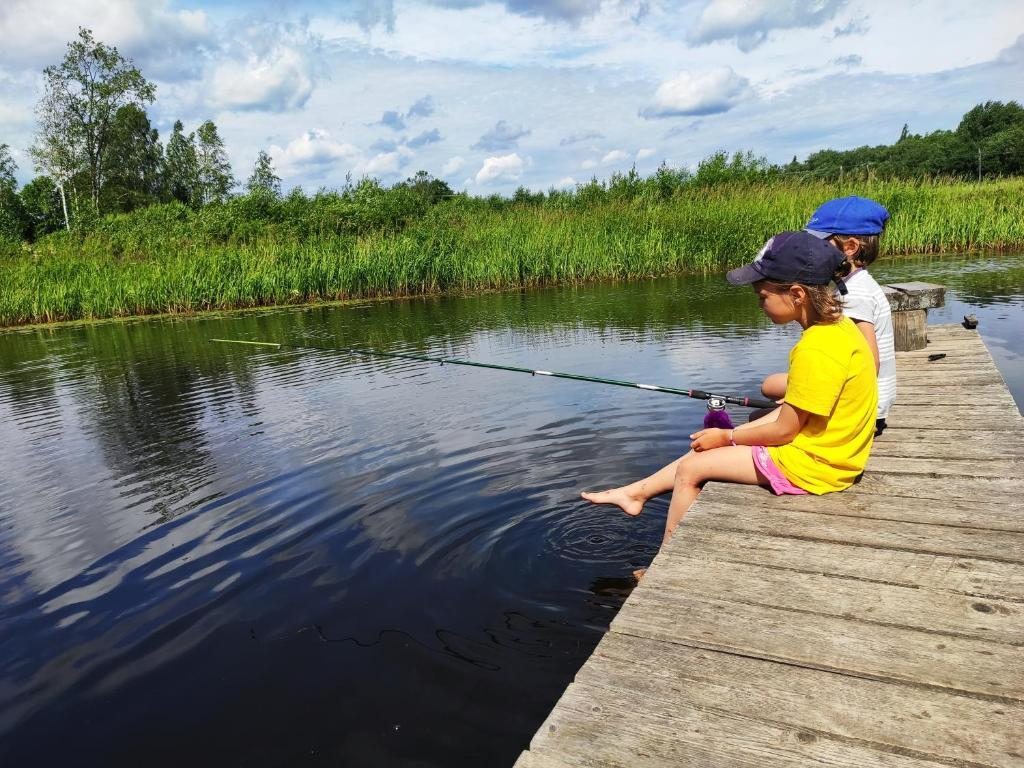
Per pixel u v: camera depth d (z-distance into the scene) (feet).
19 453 19.29
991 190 62.95
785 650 6.21
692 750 5.14
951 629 6.31
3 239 69.56
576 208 65.16
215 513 14.08
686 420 17.69
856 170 67.67
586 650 8.88
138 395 25.50
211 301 52.19
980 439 11.49
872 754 4.98
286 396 23.73
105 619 10.48
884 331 11.64
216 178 163.43
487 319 37.83
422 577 10.95
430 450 16.81
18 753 7.77
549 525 12.46
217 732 7.87
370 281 53.16
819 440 9.34
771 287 9.09
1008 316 28.66
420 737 7.53
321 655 9.12
